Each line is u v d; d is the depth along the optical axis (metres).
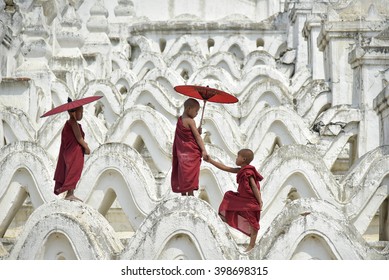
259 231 24.97
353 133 32.66
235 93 38.59
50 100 35.34
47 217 21.78
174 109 33.75
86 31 49.62
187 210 20.83
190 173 21.23
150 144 28.66
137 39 48.88
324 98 37.31
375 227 28.06
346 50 37.34
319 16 41.47
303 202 21.50
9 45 34.91
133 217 24.84
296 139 30.50
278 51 48.72
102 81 35.50
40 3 39.16
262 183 25.80
